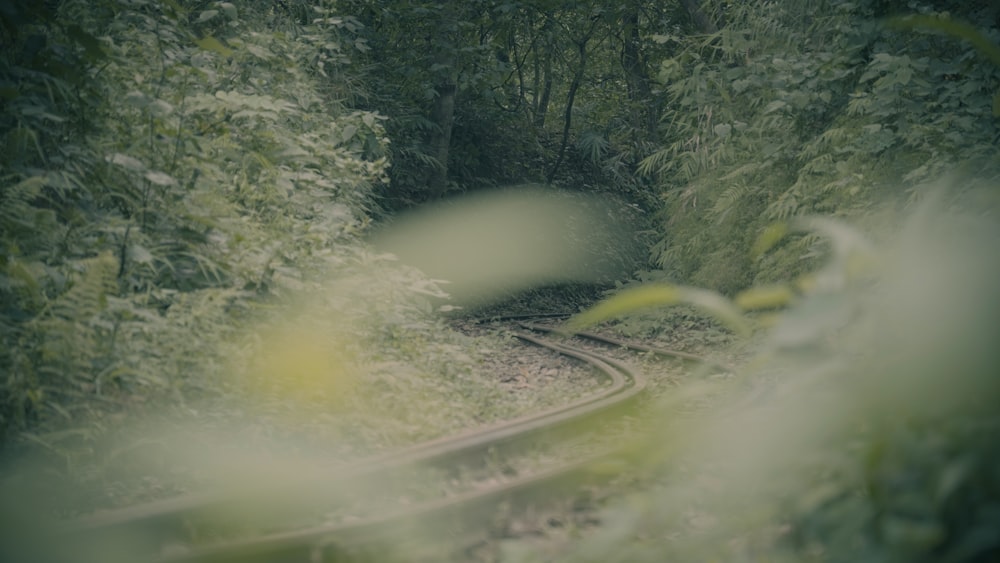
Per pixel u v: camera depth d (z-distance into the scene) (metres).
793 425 2.53
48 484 5.03
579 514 4.69
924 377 2.34
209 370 6.63
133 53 9.72
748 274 15.05
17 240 6.68
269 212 10.11
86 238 7.26
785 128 14.83
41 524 3.78
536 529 4.46
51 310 5.93
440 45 20.12
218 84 11.15
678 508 3.24
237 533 4.54
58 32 8.70
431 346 9.80
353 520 4.79
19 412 5.42
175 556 3.69
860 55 13.81
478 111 24.80
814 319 2.35
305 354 7.20
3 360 5.63
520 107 27.78
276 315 8.00
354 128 12.58
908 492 2.67
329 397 6.97
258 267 8.43
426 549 4.10
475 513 4.57
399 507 5.04
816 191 13.27
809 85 13.79
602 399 7.94
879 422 2.65
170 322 6.86
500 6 21.72
